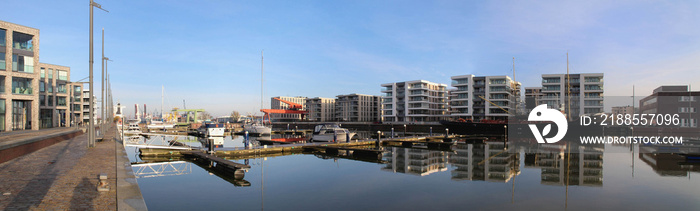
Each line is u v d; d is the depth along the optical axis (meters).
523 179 23.62
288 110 127.44
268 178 23.20
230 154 35.06
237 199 17.38
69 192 11.05
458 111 117.62
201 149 34.91
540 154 40.16
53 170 15.15
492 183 22.12
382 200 17.59
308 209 15.80
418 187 20.80
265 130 85.38
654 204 17.02
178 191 18.91
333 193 19.03
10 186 11.70
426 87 129.75
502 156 38.03
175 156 33.31
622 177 24.23
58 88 77.06
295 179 22.98
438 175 25.12
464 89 117.81
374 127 116.56
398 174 25.44
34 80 49.53
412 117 128.50
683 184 21.64
